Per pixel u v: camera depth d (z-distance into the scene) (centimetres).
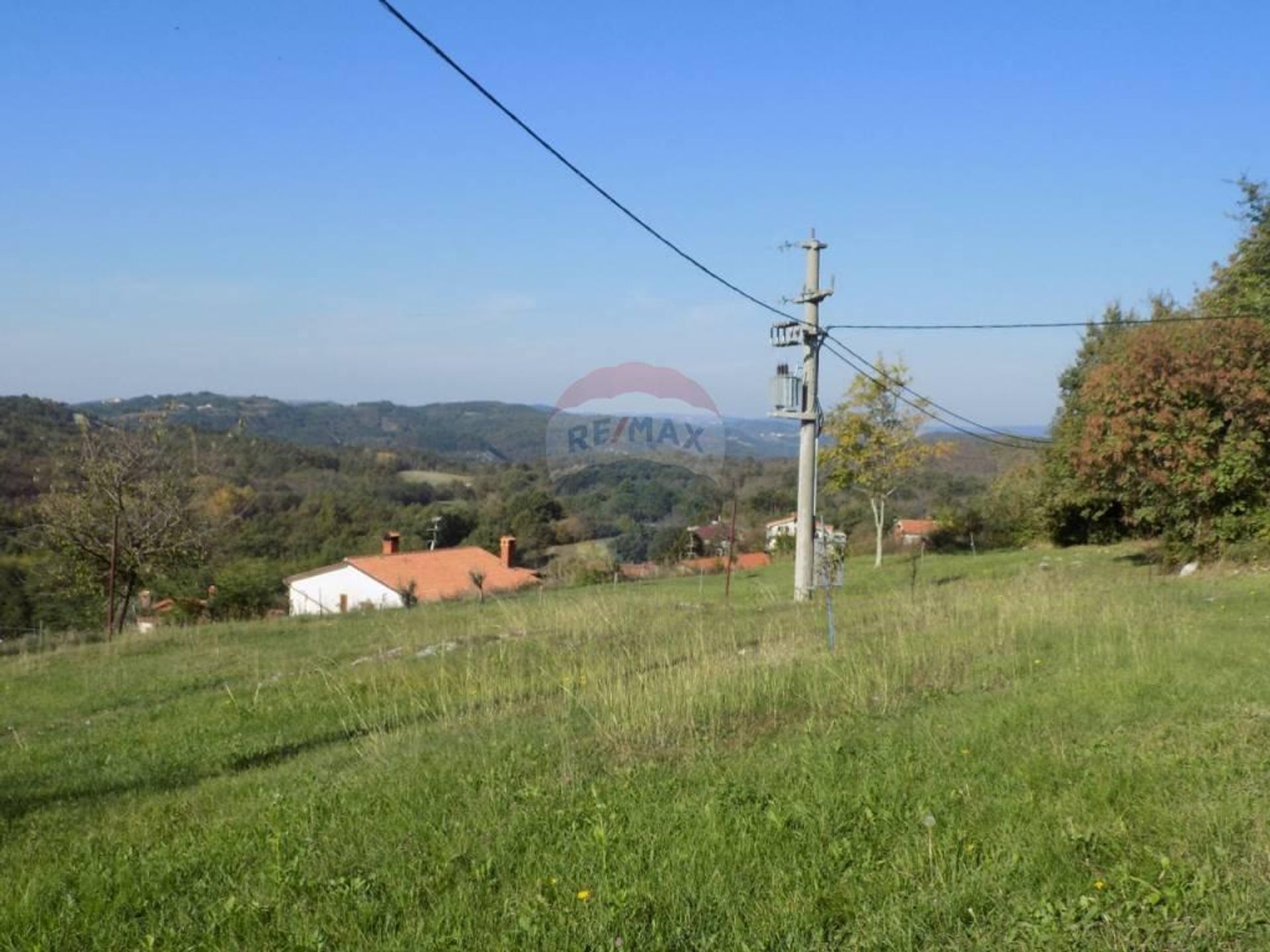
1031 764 504
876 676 760
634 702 678
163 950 343
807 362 1728
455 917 348
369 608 2178
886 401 2483
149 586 2434
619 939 322
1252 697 658
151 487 2316
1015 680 769
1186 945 312
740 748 589
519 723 707
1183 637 944
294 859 430
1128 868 364
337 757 682
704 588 2033
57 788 662
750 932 328
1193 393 1681
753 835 416
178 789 645
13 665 1339
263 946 338
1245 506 1723
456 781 544
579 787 511
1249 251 1891
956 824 421
